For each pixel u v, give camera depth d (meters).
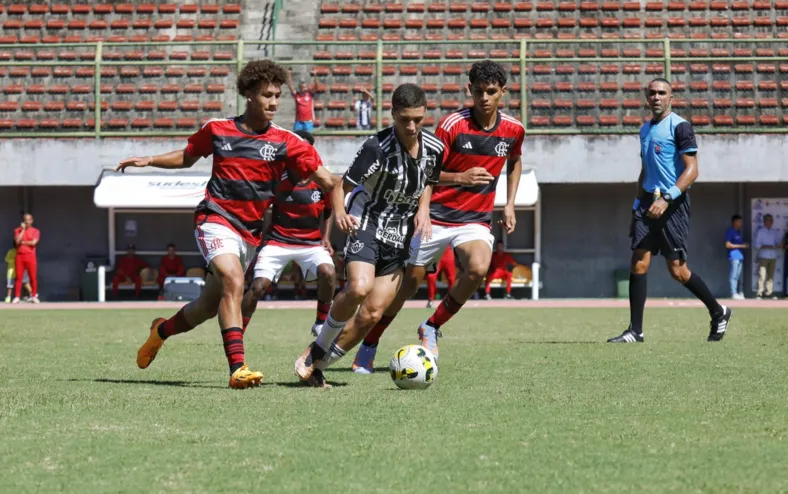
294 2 86.00
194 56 82.31
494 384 21.75
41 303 69.94
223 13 86.25
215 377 23.50
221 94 79.06
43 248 75.94
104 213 75.94
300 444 14.65
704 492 11.80
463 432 15.61
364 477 12.56
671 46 81.38
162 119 77.81
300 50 82.62
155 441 14.89
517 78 78.81
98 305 66.31
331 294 31.98
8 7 85.62
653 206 32.22
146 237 76.25
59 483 12.30
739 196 74.56
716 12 84.31
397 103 19.89
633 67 78.56
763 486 12.09
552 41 71.31
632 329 33.84
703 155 70.12
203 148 21.28
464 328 41.88
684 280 33.53
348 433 15.52
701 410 17.88
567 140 70.19
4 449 14.32
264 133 21.14
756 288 74.69
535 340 34.88
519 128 25.59
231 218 21.34
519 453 14.01
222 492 11.84
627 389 20.83
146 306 64.44
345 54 82.38
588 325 43.75
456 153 25.25
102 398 19.36
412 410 17.81
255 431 15.70
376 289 21.06
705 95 77.81
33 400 19.08
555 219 75.88
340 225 20.22
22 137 71.31
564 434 15.45
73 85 80.06
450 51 82.00
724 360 26.94
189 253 76.31
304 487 12.06
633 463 13.36
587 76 78.38
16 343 33.97
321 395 19.81
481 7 84.69
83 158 71.38
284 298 73.88
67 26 84.81
